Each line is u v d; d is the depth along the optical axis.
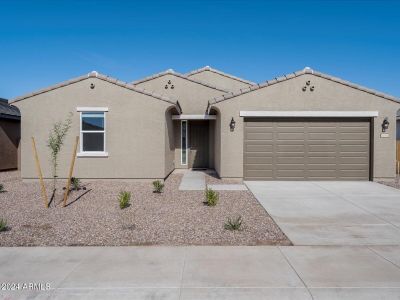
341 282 4.80
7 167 18.89
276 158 14.55
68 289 4.61
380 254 5.89
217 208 9.38
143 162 13.95
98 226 7.60
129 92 13.93
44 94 13.84
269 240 6.66
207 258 5.68
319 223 7.90
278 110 14.26
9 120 19.08
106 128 13.91
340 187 12.88
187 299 4.34
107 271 5.17
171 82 19.05
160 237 6.84
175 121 18.88
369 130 14.53
